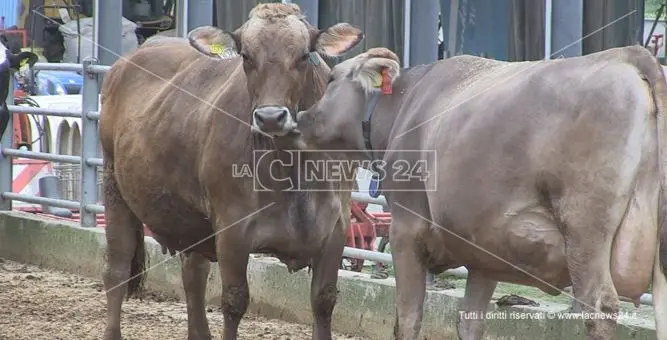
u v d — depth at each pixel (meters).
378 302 22.48
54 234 30.69
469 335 17.62
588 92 14.20
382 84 17.30
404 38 26.67
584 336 19.03
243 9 32.94
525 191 14.77
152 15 41.91
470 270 17.06
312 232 18.52
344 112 17.95
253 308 25.23
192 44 18.39
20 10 45.94
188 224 20.34
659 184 13.97
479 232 15.41
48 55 45.22
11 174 33.06
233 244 18.62
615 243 14.10
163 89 20.70
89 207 29.78
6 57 32.12
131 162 20.73
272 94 17.44
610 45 26.27
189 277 21.58
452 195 15.66
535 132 14.62
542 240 14.77
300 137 18.05
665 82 13.91
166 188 20.12
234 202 18.58
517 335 20.16
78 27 42.38
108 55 33.59
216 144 18.62
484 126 15.21
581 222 14.16
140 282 22.56
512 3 27.08
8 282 28.58
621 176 13.92
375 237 27.02
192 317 21.70
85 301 26.22
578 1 24.16
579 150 14.19
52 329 23.14
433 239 16.75
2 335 22.48
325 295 19.14
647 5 27.78
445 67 17.09
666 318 14.12
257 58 17.58
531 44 26.52
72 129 34.25
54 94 46.16
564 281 15.16
